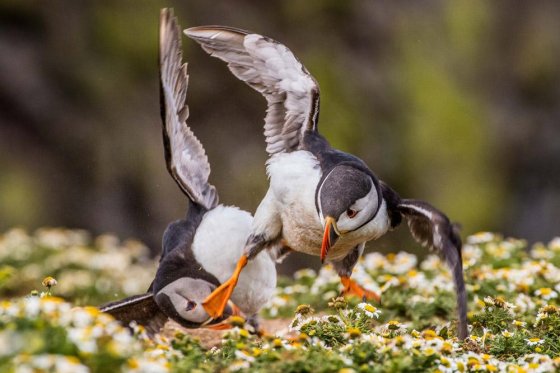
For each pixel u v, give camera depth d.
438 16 24.02
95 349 5.06
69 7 20.45
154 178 19.31
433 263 10.27
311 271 10.98
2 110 19.53
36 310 5.30
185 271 7.75
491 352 7.01
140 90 20.16
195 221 8.08
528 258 10.20
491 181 21.62
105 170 19.42
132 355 5.23
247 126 19.77
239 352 5.98
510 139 22.81
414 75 22.05
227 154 19.31
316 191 7.03
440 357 6.09
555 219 22.12
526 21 24.88
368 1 22.55
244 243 7.72
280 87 7.98
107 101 19.89
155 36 20.41
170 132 7.62
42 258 12.62
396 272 9.81
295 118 7.93
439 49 23.39
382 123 20.92
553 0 26.05
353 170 7.02
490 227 20.91
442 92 22.02
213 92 19.73
